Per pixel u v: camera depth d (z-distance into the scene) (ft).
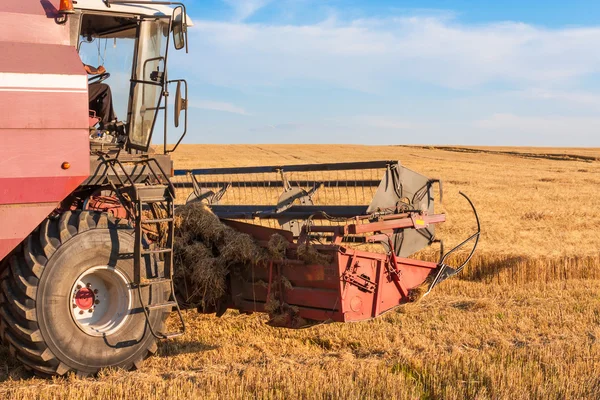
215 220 23.68
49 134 17.52
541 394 17.95
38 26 17.98
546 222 57.47
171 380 18.31
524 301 30.14
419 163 174.19
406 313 27.43
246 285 23.38
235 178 63.93
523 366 20.24
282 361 20.56
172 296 20.43
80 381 18.19
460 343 23.25
